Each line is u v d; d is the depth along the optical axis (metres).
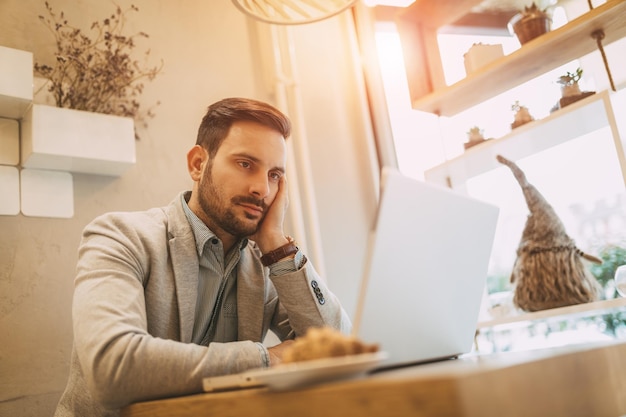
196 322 1.33
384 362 0.80
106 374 0.91
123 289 1.08
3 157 1.62
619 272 1.71
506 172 2.14
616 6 1.70
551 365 0.69
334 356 0.65
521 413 0.60
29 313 1.60
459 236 0.93
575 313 1.77
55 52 1.83
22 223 1.64
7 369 1.53
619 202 1.85
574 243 1.84
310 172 2.38
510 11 2.22
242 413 0.71
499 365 0.63
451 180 2.31
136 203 1.88
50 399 1.58
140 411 0.90
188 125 2.08
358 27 2.82
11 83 1.54
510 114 2.20
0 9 1.76
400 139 2.68
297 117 2.40
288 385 0.65
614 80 1.92
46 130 1.59
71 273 1.70
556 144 2.04
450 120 2.44
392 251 0.79
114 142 1.71
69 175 1.75
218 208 1.35
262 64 2.41
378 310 0.78
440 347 0.94
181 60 2.14
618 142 1.72
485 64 2.12
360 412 0.58
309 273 1.33
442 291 0.91
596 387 0.77
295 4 1.58
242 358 0.95
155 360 0.91
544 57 1.97
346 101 2.69
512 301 1.98
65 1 1.90
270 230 1.37
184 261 1.30
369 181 2.62
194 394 0.92
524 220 2.07
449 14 2.35
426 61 2.38
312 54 2.63
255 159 1.36
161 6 2.15
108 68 1.84
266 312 1.55
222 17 2.33
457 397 0.52
